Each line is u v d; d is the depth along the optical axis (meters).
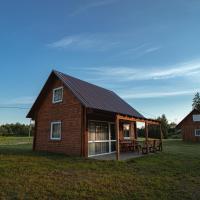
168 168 12.46
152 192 8.20
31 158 13.88
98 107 16.28
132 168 12.05
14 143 34.59
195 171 11.93
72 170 11.14
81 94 16.84
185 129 43.91
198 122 42.66
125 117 15.66
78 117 16.34
